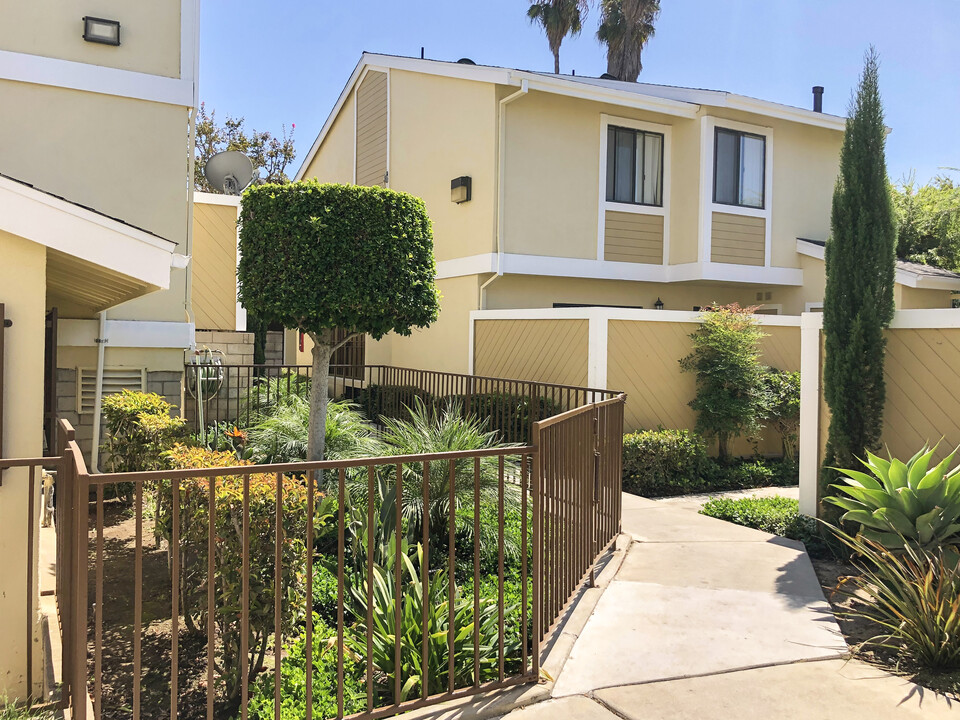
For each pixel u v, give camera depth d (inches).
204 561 137.1
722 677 141.3
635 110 504.4
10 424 143.9
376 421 479.2
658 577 202.4
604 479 215.3
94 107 317.4
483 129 462.0
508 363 425.7
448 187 499.2
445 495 230.7
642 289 530.6
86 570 99.7
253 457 293.3
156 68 327.6
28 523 136.1
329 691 134.7
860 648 153.6
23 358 145.3
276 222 272.7
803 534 247.0
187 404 385.4
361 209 281.1
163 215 330.6
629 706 129.2
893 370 238.2
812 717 125.9
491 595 183.0
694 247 504.1
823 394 258.8
